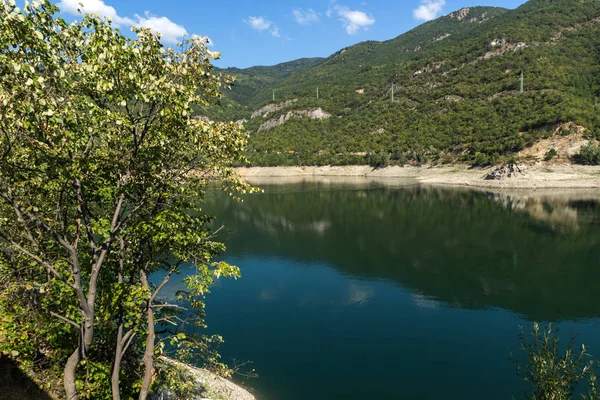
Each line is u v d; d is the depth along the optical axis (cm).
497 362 2086
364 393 1817
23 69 639
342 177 14800
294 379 1925
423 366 2050
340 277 3634
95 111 792
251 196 9812
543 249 4369
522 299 3020
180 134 930
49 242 1055
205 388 1633
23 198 927
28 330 1134
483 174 11019
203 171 1023
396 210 7225
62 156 807
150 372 1005
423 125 16375
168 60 843
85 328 868
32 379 1074
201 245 1162
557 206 6969
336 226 5988
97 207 1128
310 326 2555
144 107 916
